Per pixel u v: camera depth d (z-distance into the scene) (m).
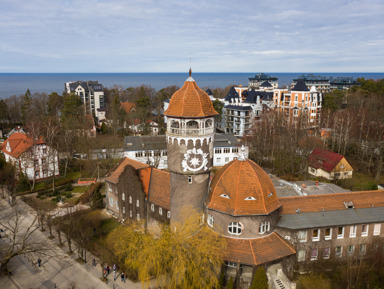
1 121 153.75
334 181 82.62
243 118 126.88
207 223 45.69
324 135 110.44
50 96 157.75
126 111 154.12
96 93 172.12
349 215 47.69
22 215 67.69
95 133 126.94
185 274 38.72
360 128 100.69
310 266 46.00
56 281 46.34
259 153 98.62
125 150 91.00
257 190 42.88
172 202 45.84
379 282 42.31
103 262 48.12
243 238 43.03
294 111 133.25
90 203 70.62
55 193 78.62
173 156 43.41
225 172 45.16
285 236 45.41
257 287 38.38
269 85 188.00
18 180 82.31
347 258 47.28
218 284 38.56
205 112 41.69
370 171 89.00
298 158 94.44
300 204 48.44
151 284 44.75
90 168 94.44
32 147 85.94
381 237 48.22
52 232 60.66
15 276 47.44
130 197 61.09
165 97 181.62
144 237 41.81
